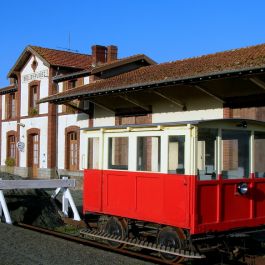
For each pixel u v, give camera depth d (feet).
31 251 29.55
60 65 92.53
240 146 30.68
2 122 114.11
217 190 29.01
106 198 34.22
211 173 28.99
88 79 84.38
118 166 33.50
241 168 30.68
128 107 72.95
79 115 86.02
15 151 108.27
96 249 30.17
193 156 27.94
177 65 70.08
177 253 27.89
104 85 71.51
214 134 29.27
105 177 34.42
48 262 26.84
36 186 43.55
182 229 28.66
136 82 62.69
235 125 30.32
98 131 35.37
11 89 108.58
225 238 29.50
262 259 30.76
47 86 94.17
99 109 79.87
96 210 35.04
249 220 30.60
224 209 29.30
